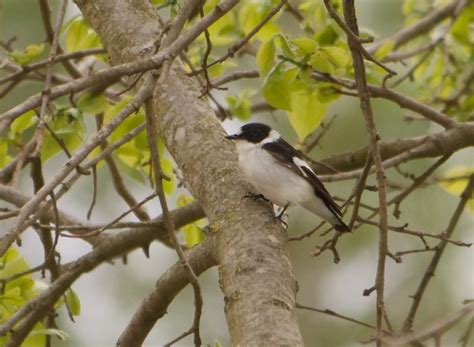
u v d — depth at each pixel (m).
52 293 10.02
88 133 15.06
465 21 14.55
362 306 16.95
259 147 10.02
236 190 7.98
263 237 7.39
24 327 9.84
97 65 15.02
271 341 6.36
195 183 8.26
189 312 16.73
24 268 10.78
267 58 9.75
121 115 7.32
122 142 8.14
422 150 10.90
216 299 16.81
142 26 9.29
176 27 7.95
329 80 10.06
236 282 6.98
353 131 16.11
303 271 17.30
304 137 10.56
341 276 17.22
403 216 16.67
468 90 13.81
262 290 6.81
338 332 16.81
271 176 9.84
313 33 12.14
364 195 16.53
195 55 12.95
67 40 12.25
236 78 11.35
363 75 7.75
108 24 9.42
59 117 10.15
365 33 12.40
